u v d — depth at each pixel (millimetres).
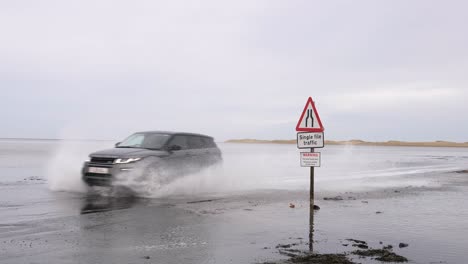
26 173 17875
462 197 11648
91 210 8617
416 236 6664
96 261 5027
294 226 7297
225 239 6254
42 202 9727
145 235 6410
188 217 7953
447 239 6469
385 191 13109
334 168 25953
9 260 5000
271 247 5828
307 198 11102
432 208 9562
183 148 13117
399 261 5250
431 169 25359
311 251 5633
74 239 6074
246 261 5129
